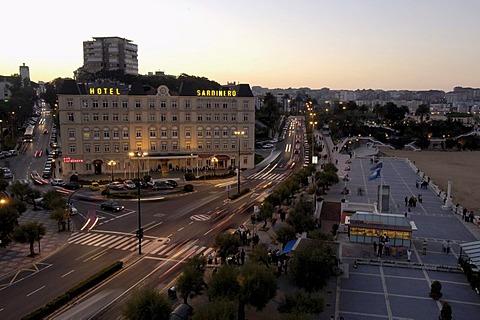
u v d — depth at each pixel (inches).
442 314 1408.7
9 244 2247.8
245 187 3892.7
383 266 1941.4
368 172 4709.6
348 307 1533.0
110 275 1849.2
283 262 1870.1
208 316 1154.0
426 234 2423.7
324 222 2721.5
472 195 4185.5
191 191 3641.7
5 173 4116.6
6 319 1466.5
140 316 1263.5
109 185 3676.2
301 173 3846.0
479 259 1742.1
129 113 4439.0
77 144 4328.3
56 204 2677.2
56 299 1551.4
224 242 1875.0
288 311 1274.6
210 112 4699.8
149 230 2536.9
